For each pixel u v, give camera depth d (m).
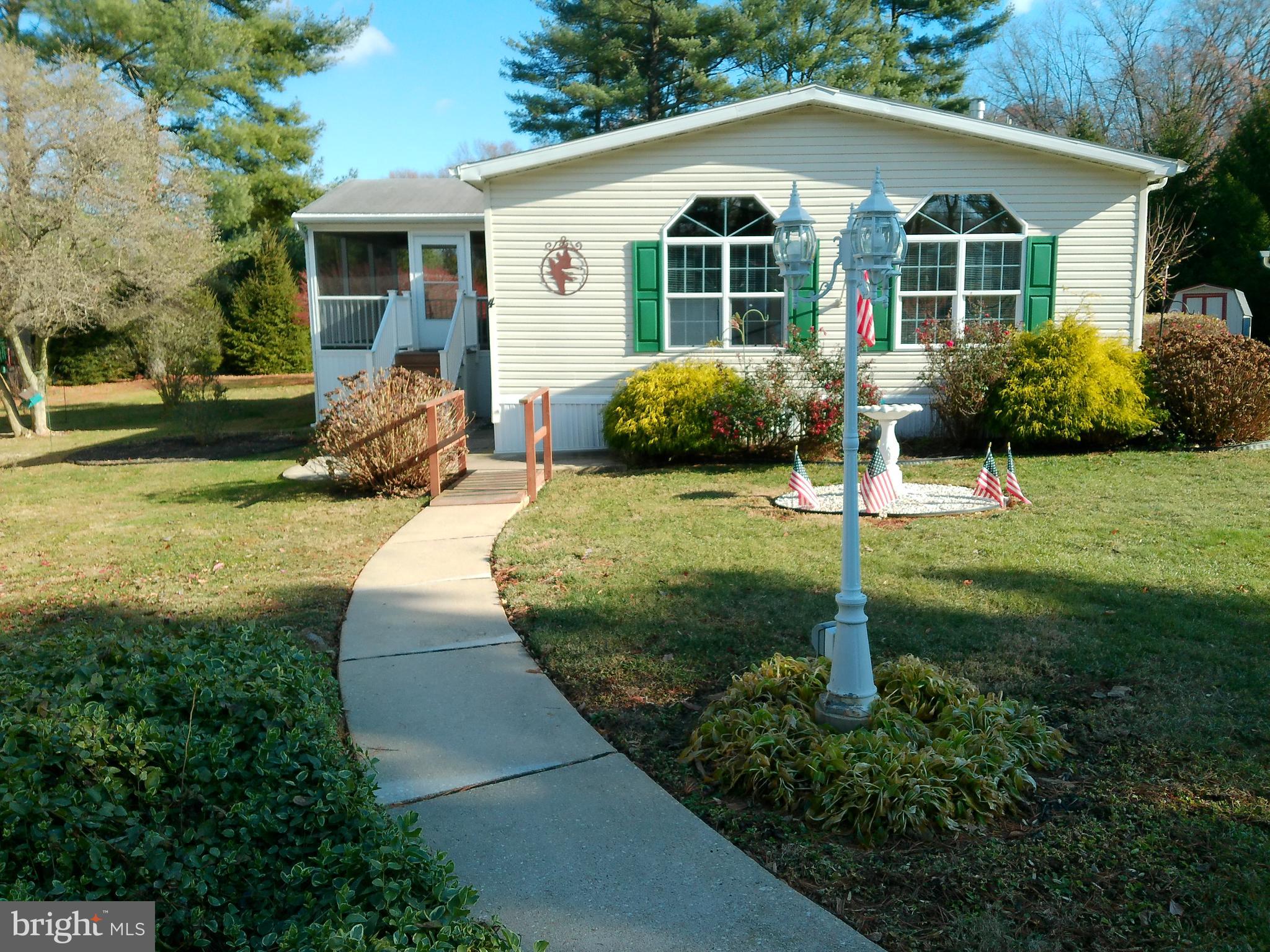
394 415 10.14
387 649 5.50
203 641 4.01
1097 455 11.42
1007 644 5.15
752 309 12.90
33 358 19.97
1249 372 11.20
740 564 6.93
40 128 16.58
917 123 12.19
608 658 5.22
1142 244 12.50
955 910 3.00
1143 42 35.44
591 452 13.07
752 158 12.48
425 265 16.42
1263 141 23.52
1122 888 3.07
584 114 28.73
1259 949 2.75
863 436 12.05
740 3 27.06
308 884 2.68
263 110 26.08
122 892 2.50
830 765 3.63
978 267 12.70
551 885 3.17
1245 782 3.68
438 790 3.83
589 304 12.85
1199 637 5.18
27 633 5.84
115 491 11.60
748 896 3.09
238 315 28.12
